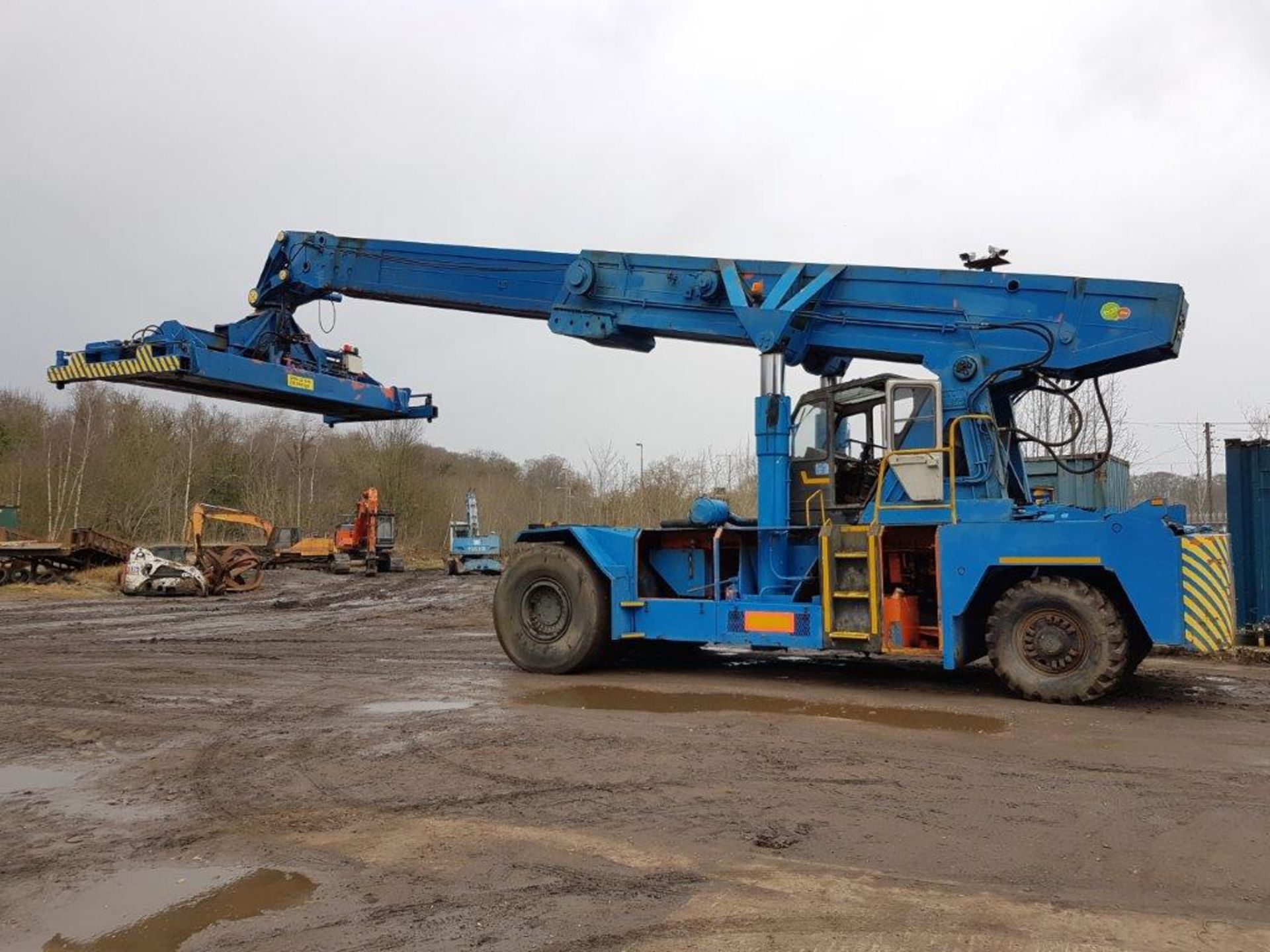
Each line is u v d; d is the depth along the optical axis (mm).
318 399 11984
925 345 8547
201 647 12719
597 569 9594
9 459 45219
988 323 8312
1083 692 7344
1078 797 4941
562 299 10414
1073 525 7352
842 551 8227
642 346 10680
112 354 10969
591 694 8320
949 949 3225
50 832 4688
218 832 4617
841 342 8961
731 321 9516
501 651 11961
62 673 10156
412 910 3635
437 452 69375
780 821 4598
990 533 7641
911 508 8055
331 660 11125
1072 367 7980
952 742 6188
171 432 51500
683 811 4777
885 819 4609
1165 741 6168
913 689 8320
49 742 6758
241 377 11008
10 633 14984
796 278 9125
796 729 6629
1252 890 3705
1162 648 11312
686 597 9766
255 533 51812
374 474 51938
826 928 3393
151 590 24984
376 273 11617
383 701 8133
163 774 5770
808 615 8391
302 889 3881
